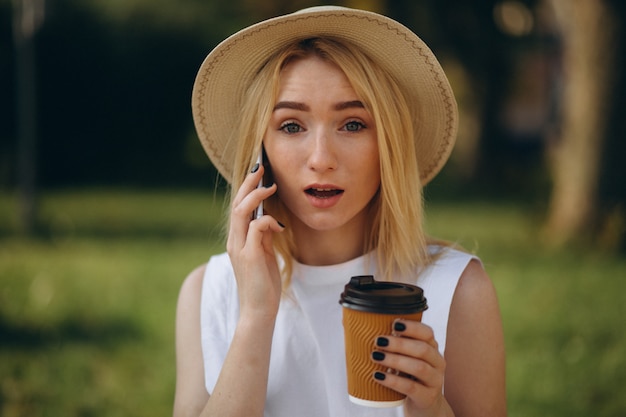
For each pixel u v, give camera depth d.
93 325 5.64
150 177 17.39
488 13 15.52
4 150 14.99
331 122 1.75
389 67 1.88
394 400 1.51
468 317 1.84
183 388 1.93
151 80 17.11
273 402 1.88
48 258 7.90
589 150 9.08
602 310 5.85
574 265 7.68
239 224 1.75
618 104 9.02
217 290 1.96
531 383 4.43
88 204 12.55
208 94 2.03
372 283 1.56
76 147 16.78
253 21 16.78
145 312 5.95
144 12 16.86
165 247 8.56
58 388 4.43
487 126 17.47
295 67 1.76
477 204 13.03
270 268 1.75
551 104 15.58
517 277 7.00
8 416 4.04
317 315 1.90
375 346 1.47
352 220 1.92
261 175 1.79
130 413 4.12
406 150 1.88
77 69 16.45
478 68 17.02
